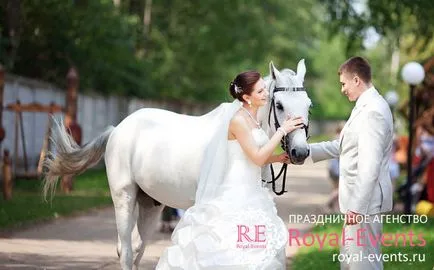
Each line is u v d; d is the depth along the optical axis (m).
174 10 43.28
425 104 18.55
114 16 29.81
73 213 16.23
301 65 8.16
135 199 8.98
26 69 27.70
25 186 20.94
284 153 7.97
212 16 44.59
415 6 19.81
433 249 11.57
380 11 20.73
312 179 30.91
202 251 7.66
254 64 50.66
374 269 7.65
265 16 50.72
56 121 9.45
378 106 7.51
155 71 40.16
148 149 8.74
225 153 7.82
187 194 8.49
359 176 7.43
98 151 9.29
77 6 28.11
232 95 7.90
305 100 7.92
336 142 8.44
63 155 9.38
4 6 24.62
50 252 11.48
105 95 32.66
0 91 18.94
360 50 21.72
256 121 7.90
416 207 17.14
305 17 55.81
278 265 7.70
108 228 14.35
